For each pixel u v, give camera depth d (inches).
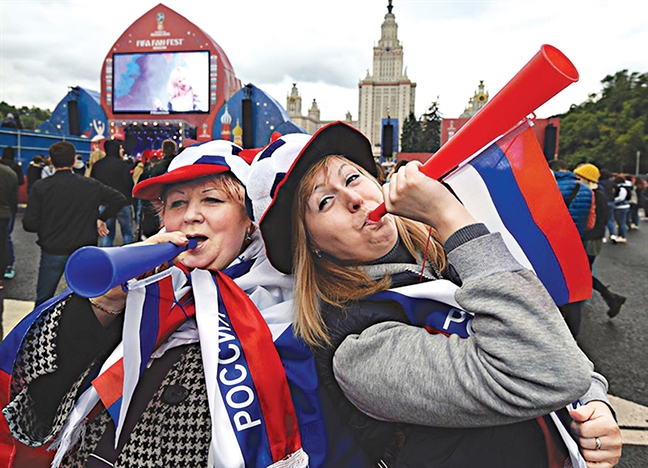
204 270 44.8
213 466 39.7
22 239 361.1
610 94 2598.4
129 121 948.0
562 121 2783.0
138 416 43.2
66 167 159.2
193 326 45.5
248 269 47.7
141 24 932.0
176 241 40.7
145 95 945.5
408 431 40.4
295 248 43.1
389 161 733.9
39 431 44.2
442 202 36.0
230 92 978.7
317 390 41.4
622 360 147.2
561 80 30.0
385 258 43.3
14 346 44.3
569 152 2694.4
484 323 34.2
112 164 258.7
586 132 2564.0
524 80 30.8
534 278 34.8
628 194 528.1
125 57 939.3
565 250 40.9
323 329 41.3
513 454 40.5
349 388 38.7
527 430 41.4
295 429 41.0
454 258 35.9
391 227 43.2
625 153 2351.1
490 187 40.4
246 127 776.9
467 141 34.0
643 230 532.1
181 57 932.0
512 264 35.0
